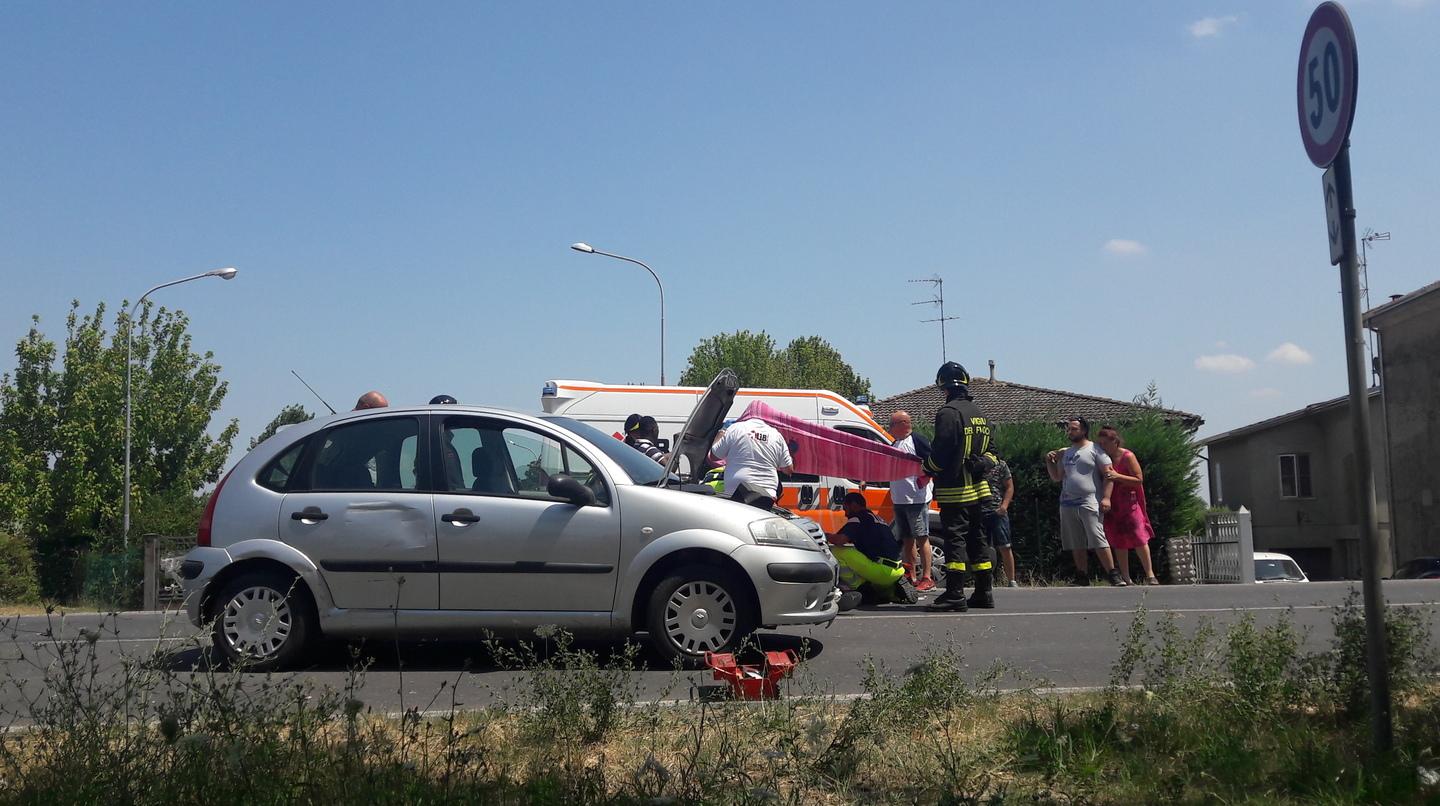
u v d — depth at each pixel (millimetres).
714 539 8000
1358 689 5613
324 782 4371
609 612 8008
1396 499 37875
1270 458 50156
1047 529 19672
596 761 5148
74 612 14789
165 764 4504
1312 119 5246
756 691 6457
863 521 12117
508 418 8367
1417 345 37062
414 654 8688
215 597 8117
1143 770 4879
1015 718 5766
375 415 8414
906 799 4586
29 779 4477
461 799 4297
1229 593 13094
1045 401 45562
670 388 16750
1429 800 4441
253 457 8352
